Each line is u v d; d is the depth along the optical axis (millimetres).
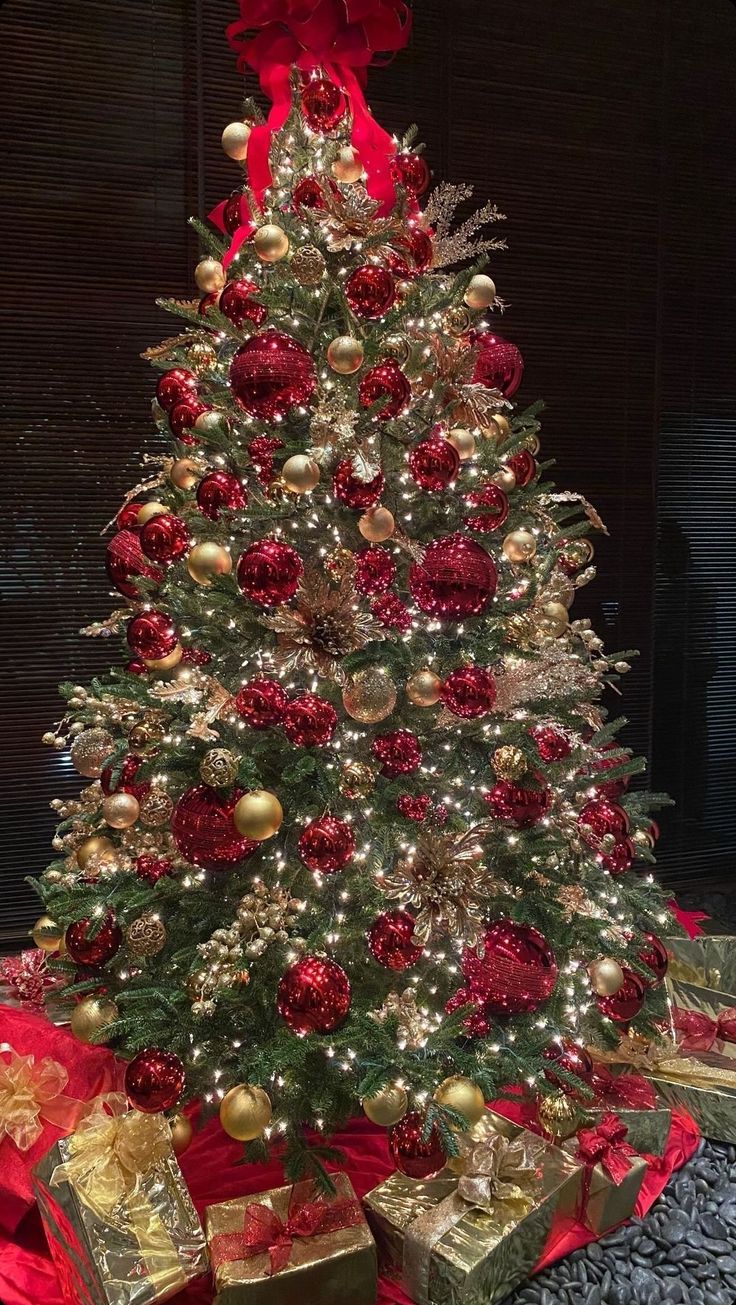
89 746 1751
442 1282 1271
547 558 1635
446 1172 1446
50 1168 1356
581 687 1601
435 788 1488
